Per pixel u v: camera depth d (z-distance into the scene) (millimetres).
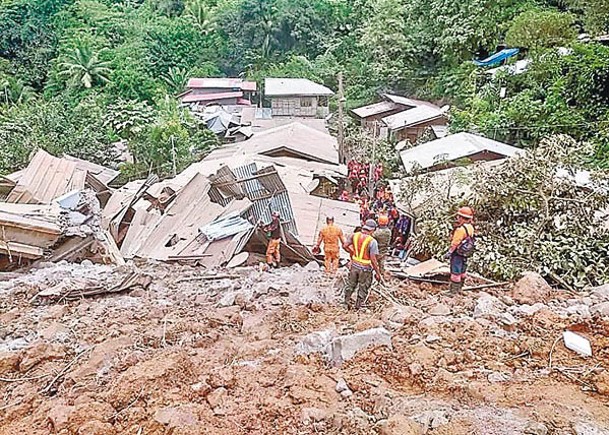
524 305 7691
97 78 49688
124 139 34031
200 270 10734
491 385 4879
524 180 11836
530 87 26688
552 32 29547
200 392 4906
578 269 10391
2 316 7531
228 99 48000
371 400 4793
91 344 6488
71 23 56438
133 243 14172
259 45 56312
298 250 12492
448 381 4988
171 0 62938
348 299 7793
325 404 4691
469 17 37031
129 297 8672
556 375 5141
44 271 9711
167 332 6656
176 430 4227
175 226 13727
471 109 29797
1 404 5047
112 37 56812
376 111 37531
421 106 34688
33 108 34562
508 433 4078
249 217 13406
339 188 22047
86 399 4879
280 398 4777
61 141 28844
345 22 55594
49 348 6168
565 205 11523
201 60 56438
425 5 41125
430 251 12445
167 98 42656
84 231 11000
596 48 22156
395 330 6539
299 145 25203
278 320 7215
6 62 51281
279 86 42000
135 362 5711
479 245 11109
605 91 21250
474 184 12805
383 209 15172
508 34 31156
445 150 20812
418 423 4258
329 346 5770
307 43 55531
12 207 11289
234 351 6035
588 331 6250
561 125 21109
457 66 38438
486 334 6207
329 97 44219
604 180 11617
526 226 11492
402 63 42031
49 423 4480
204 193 14422
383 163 26516
